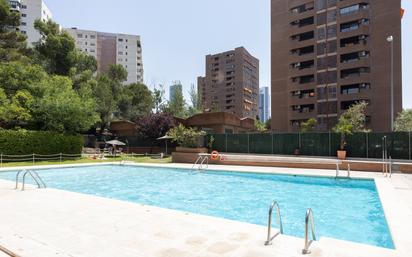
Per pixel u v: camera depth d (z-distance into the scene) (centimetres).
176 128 2456
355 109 2920
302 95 5047
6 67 2747
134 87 6088
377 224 720
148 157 2897
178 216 607
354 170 1568
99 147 3966
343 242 443
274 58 5334
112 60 10938
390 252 402
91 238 471
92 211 655
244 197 1080
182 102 6050
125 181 1503
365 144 2047
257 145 2447
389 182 1109
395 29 4153
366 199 1013
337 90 4569
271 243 439
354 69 4488
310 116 4831
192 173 1738
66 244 444
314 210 872
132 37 11256
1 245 438
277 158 1834
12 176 1584
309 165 1708
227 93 10256
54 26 4444
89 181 1511
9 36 3806
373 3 4350
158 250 416
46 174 1716
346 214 820
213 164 2042
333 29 4672
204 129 3334
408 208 686
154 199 1062
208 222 559
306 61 5009
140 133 3250
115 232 501
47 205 720
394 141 1955
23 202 759
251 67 10788
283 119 5166
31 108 2566
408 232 507
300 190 1199
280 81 5238
